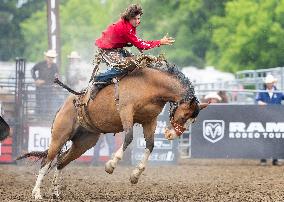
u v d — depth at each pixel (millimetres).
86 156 32688
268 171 30094
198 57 70500
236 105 32969
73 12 81625
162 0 70938
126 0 69250
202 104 20062
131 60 19844
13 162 32875
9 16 87375
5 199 20219
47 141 33000
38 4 89438
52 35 37781
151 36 70375
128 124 19812
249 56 64250
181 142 36344
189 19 70562
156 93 19906
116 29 20312
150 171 29938
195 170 30547
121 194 21828
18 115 32844
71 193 22047
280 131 33000
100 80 20344
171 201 19969
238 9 65750
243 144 32969
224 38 66875
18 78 33000
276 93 33594
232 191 22641
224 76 56062
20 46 84062
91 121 20703
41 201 19953
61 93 33250
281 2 63281
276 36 63031
